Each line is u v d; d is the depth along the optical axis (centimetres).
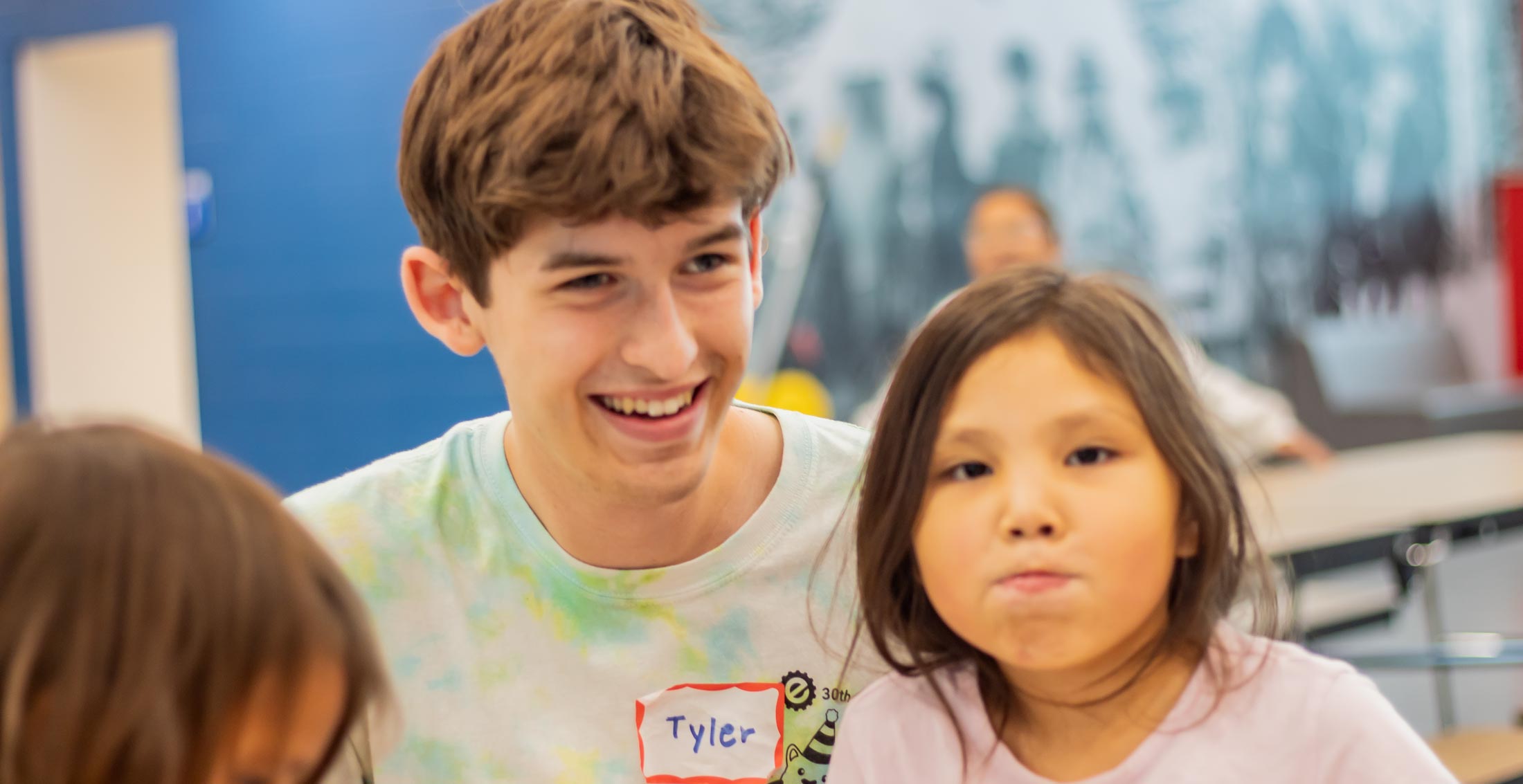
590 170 112
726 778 140
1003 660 110
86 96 748
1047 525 103
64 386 752
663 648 141
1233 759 109
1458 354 970
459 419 636
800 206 674
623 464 125
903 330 682
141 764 68
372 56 640
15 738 68
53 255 746
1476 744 261
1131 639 112
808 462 147
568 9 120
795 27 671
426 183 127
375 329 650
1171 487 108
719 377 127
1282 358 855
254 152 664
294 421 667
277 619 73
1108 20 742
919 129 683
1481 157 1029
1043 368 107
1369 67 937
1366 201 937
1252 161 841
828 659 143
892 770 124
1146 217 767
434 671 141
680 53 119
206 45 670
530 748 139
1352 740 106
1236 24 826
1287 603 171
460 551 144
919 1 682
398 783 140
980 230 436
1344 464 452
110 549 71
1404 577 329
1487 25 1032
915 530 114
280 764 76
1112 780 112
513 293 123
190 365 766
